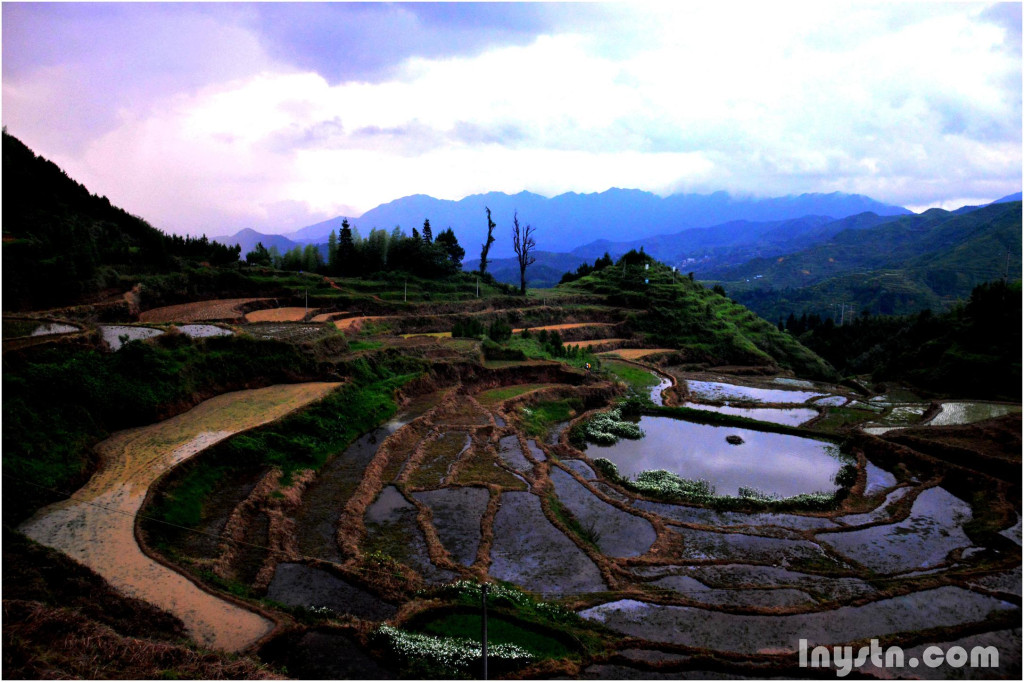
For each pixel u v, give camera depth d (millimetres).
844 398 62469
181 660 17141
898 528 31953
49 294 51062
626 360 76188
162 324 46031
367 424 42125
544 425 49438
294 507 30562
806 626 22969
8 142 70188
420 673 18547
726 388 67375
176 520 26141
